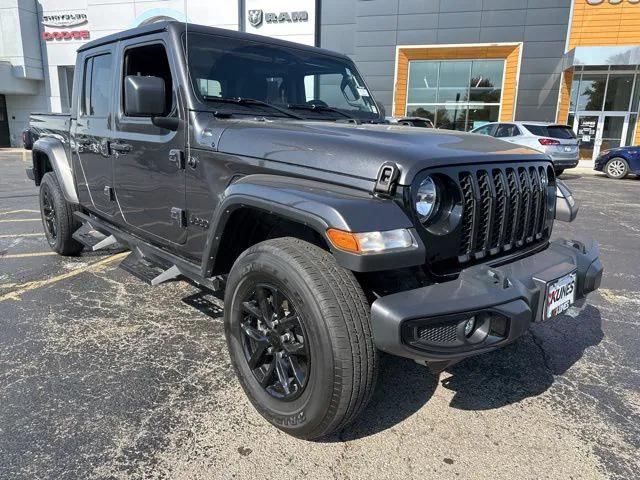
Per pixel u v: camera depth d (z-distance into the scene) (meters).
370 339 1.98
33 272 4.58
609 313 3.92
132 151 3.31
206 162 2.72
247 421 2.41
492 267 2.28
